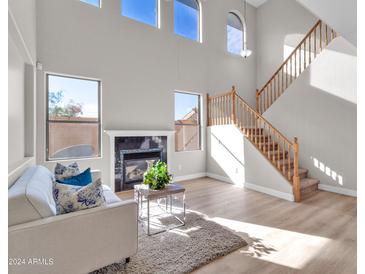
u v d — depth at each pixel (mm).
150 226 2904
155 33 5184
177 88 5582
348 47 4367
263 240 2574
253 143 4820
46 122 3824
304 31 6270
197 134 6102
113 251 1903
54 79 3938
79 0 4125
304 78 5047
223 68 6562
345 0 2574
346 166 4410
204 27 6109
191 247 2367
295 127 5207
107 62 4445
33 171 2371
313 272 1993
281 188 4215
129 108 4750
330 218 3213
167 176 2998
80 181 2738
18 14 2189
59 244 1616
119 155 4574
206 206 3707
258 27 7383
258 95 6645
